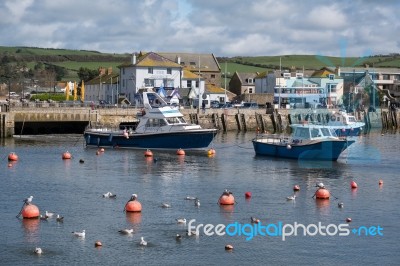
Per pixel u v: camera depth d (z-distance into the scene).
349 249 35.31
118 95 136.88
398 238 37.38
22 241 35.72
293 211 43.28
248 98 147.12
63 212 42.16
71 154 72.62
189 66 155.62
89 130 81.94
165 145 77.38
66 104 111.88
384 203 46.31
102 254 33.75
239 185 52.75
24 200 43.88
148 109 79.00
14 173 57.97
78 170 60.31
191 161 67.75
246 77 166.38
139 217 41.00
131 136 78.19
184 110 114.50
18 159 67.75
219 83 158.12
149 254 33.84
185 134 76.44
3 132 95.12
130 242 35.75
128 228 38.34
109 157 70.25
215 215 41.78
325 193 47.22
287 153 70.44
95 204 44.62
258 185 52.88
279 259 33.56
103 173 58.59
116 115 105.12
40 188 50.47
